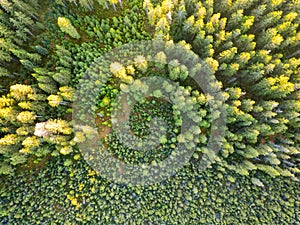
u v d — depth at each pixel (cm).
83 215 2798
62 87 2720
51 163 2986
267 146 2855
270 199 2916
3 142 2523
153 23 3028
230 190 2952
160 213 2833
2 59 2828
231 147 2812
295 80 2922
